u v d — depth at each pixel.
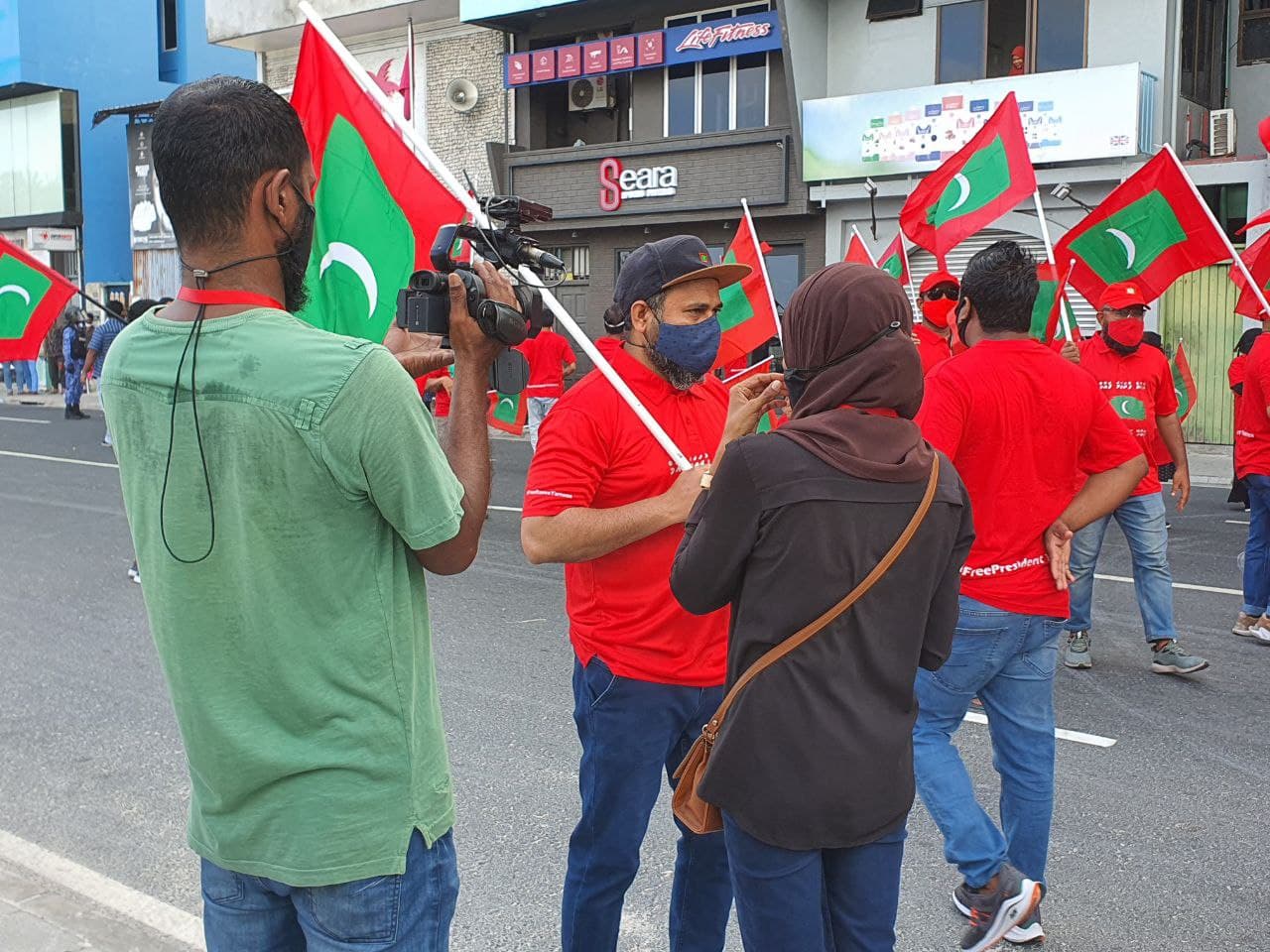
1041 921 3.61
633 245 20.44
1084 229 6.65
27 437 17.41
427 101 22.59
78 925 3.45
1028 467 3.25
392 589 1.86
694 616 2.84
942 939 3.50
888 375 2.32
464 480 1.96
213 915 1.97
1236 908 3.67
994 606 3.29
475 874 3.93
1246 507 11.27
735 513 2.26
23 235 29.94
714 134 19.00
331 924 1.86
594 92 20.86
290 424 1.75
